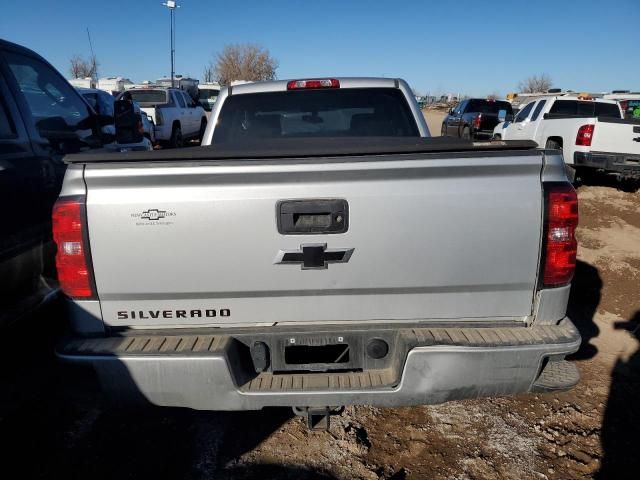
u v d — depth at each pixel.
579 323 4.62
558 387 2.36
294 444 2.86
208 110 29.44
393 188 2.27
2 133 3.15
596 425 3.11
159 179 2.26
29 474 2.59
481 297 2.39
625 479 2.66
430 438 2.95
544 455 2.83
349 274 2.33
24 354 3.64
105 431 2.94
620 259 6.32
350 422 3.07
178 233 2.29
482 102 20.03
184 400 2.35
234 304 2.38
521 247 2.32
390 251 2.30
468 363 2.29
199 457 2.74
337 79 4.05
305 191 2.27
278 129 4.13
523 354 2.28
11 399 3.20
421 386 2.32
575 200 2.32
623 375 3.71
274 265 2.31
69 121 4.16
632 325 4.61
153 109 15.30
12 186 3.08
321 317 2.41
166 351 2.29
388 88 4.06
